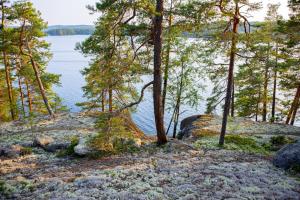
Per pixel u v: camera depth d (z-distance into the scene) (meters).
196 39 18.78
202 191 10.69
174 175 12.65
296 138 22.34
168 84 28.50
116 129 15.84
